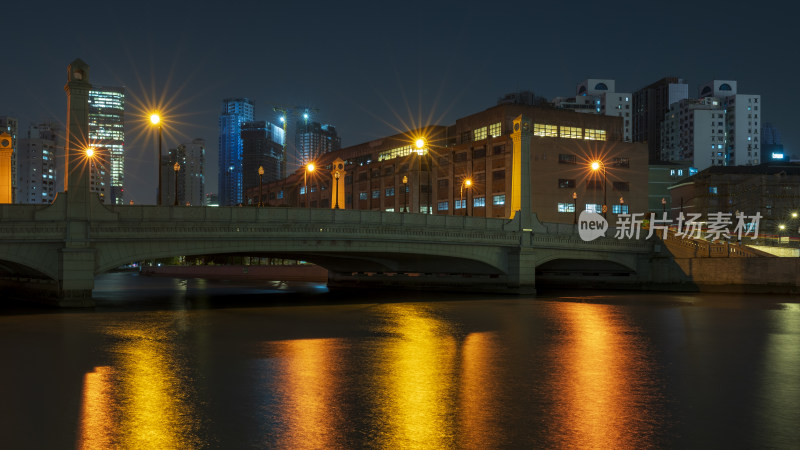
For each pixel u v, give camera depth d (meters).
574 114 124.88
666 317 40.50
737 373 20.58
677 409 15.53
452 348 26.22
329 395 16.89
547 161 114.00
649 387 18.23
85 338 28.72
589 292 70.25
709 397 16.91
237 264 152.12
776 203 127.38
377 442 12.64
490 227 59.28
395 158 135.50
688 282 69.69
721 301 55.25
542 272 83.00
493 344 27.56
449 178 124.88
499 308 47.50
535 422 14.21
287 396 16.75
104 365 21.64
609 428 13.74
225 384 18.34
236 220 45.59
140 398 16.52
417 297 60.91
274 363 22.14
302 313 43.44
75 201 40.72
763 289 63.59
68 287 40.62
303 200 169.75
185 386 18.08
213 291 77.00
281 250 48.12
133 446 12.35
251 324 35.84
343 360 22.88
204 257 155.75
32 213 39.50
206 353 24.52
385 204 137.62
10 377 19.45
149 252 43.22
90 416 14.63
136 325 34.75
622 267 73.81
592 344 27.64
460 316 40.94
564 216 114.31
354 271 83.81
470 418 14.53
